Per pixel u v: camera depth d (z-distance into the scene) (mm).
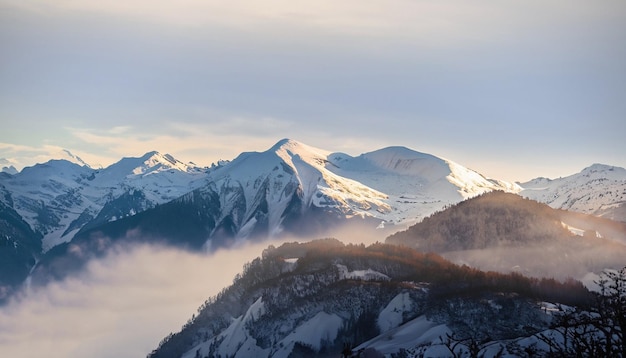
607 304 162250
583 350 156125
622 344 153000
